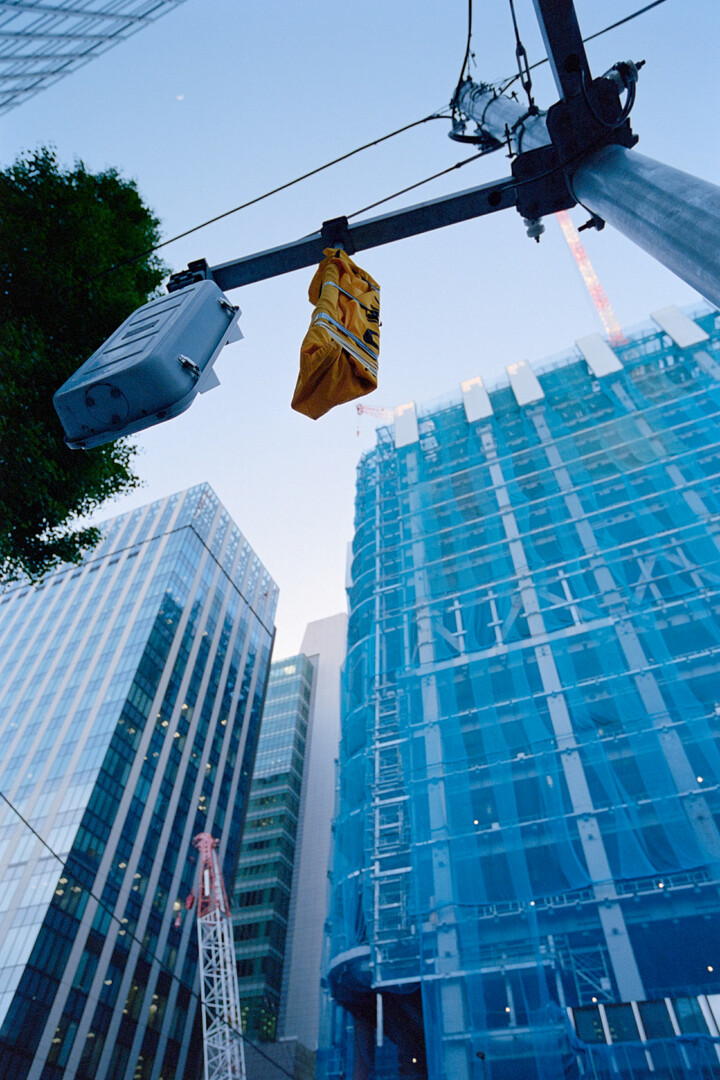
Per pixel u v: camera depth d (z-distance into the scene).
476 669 30.94
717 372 36.41
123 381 3.66
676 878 22.52
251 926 79.12
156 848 64.19
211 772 76.81
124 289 13.18
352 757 33.69
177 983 59.66
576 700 27.56
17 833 59.78
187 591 86.75
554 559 34.88
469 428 44.94
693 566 28.92
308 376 4.17
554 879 23.05
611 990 20.92
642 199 3.49
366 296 4.84
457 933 23.48
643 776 23.64
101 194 14.28
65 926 53.00
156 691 73.44
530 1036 19.66
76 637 82.50
